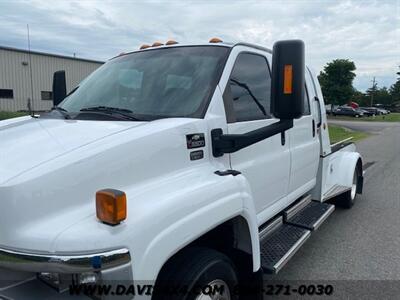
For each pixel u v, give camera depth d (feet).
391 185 30.30
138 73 10.88
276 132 9.57
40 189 6.27
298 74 8.08
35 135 8.20
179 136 8.34
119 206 6.14
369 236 18.52
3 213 6.12
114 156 7.16
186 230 7.20
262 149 11.64
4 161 6.88
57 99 14.15
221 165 9.45
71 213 6.50
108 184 7.04
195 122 8.80
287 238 12.57
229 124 9.87
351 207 23.29
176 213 7.07
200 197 7.70
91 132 8.04
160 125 8.27
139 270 6.34
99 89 11.16
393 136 84.23
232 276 8.61
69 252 5.94
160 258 6.68
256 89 11.71
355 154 22.81
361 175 23.94
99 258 5.98
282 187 13.26
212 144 9.23
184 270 7.52
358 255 16.20
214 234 9.45
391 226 20.03
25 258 6.01
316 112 16.75
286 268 14.89
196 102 9.50
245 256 9.43
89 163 6.83
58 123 9.20
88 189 6.77
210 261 7.88
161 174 7.90
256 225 9.53
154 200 7.02
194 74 10.22
